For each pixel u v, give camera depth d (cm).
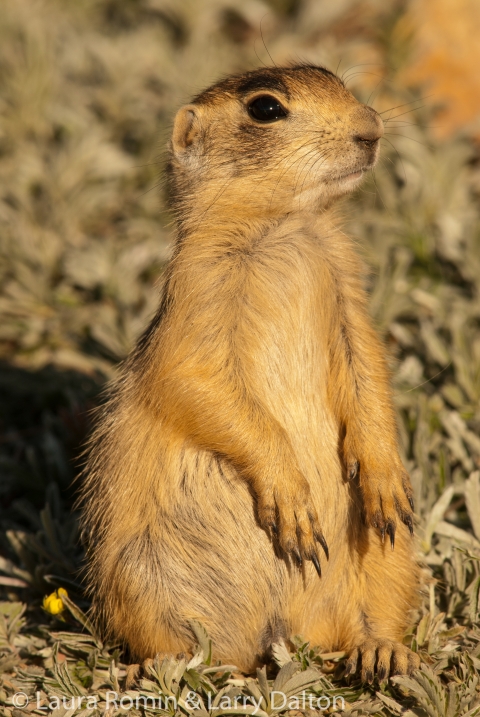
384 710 959
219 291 1043
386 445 1074
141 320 1698
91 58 2375
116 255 1881
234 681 1005
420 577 1120
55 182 2019
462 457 1324
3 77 2270
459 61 2294
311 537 1007
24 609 1154
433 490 1254
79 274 1828
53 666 1034
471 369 1460
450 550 1173
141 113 2223
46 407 1662
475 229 1761
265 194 1112
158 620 1050
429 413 1417
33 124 2186
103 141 2128
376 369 1111
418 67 2312
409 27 2342
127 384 1134
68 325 1764
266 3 2648
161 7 2605
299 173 1105
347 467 1064
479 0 2377
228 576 1049
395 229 1831
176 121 1185
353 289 1130
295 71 1173
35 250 1883
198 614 1051
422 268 1792
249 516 1044
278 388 1058
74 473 1457
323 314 1093
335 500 1076
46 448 1480
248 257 1073
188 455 1045
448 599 1120
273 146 1117
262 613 1062
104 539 1088
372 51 2350
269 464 1009
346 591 1073
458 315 1592
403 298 1653
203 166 1162
